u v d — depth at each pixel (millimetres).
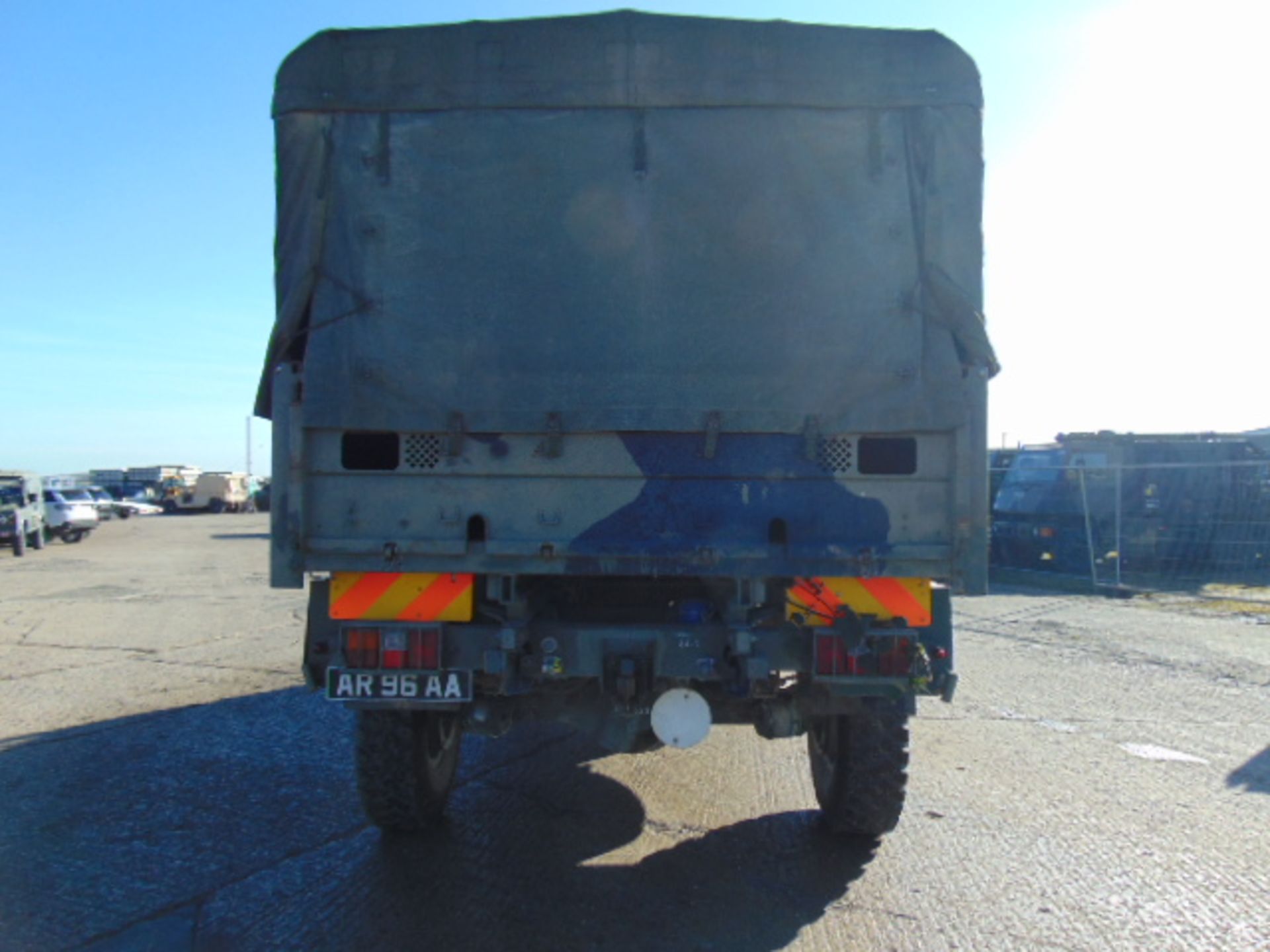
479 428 4074
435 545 4023
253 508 68938
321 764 6164
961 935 3852
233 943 3736
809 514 4047
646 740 4445
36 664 9648
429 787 4844
